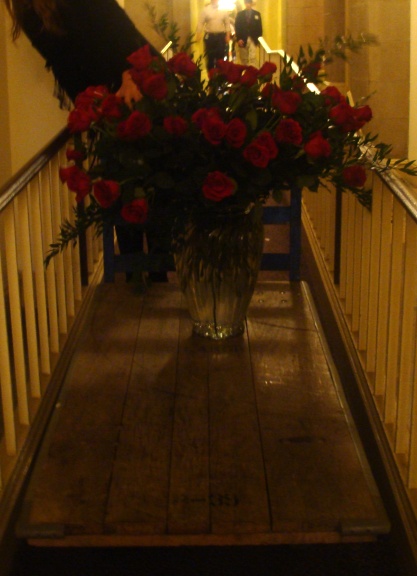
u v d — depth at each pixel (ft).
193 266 8.15
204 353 8.53
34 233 8.54
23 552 7.20
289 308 9.68
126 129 6.76
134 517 6.07
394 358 7.79
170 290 10.31
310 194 13.97
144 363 8.35
